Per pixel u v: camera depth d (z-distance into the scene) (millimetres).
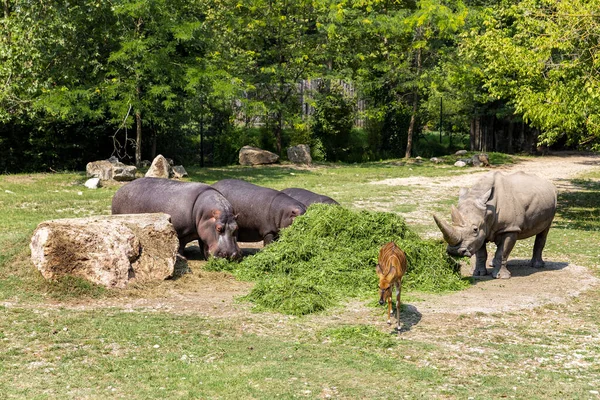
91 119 30125
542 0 21719
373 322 10633
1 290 11281
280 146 40656
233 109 40250
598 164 40094
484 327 10586
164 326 10094
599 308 11875
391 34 40562
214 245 13898
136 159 31625
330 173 33969
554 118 19766
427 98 45969
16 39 27188
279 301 11305
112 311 10742
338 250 13352
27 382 7953
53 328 9789
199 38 31484
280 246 13617
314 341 9664
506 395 7926
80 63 29109
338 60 41844
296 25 40781
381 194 26406
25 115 30016
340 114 42344
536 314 11422
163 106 32500
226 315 10828
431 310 11367
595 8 19438
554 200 14617
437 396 7840
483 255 14398
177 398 7613
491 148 46938
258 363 8750
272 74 40250
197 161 38844
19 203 21797
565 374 8688
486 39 23141
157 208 14383
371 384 8133
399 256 9852
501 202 13781
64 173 29562
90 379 8102
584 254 16734
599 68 19375
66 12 27859
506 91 23266
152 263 12445
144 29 30547
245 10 40188
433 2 38656
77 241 11719
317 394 7809
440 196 26562
